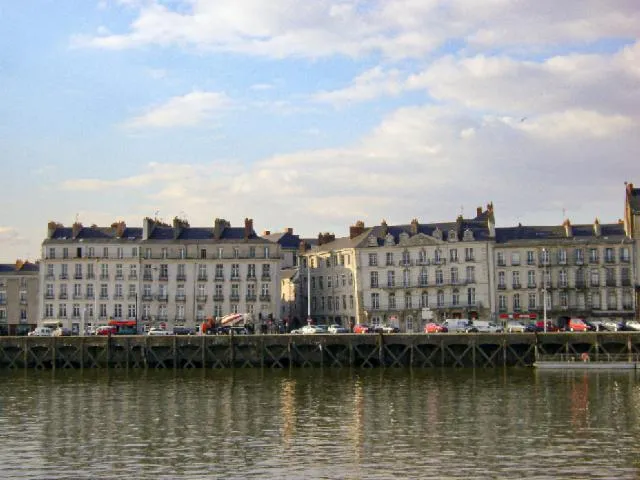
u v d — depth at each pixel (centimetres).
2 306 14688
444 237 13762
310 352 10969
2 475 5241
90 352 11175
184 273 13938
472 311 13462
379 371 10388
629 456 5512
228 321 12506
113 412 7388
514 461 5412
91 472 5300
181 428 6619
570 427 6431
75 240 14012
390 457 5559
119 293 13888
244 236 14062
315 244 17600
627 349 10350
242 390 8738
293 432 6412
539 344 10494
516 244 13438
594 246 13250
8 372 10794
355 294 14175
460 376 9662
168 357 11081
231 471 5275
